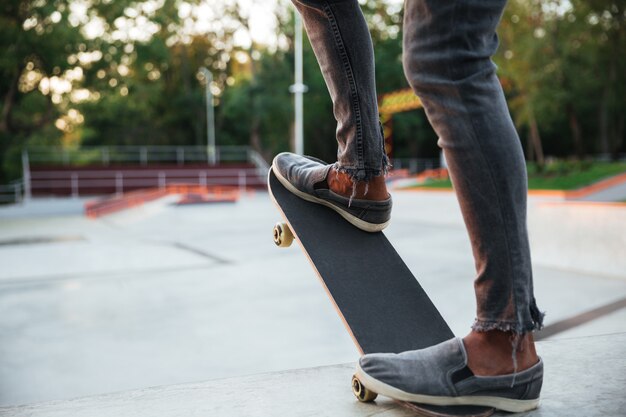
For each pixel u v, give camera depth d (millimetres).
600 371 1320
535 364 1046
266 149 41031
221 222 12328
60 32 24375
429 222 11289
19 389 3016
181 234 10414
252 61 36875
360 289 1174
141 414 1146
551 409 1079
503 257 952
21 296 5289
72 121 30875
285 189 1392
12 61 24188
